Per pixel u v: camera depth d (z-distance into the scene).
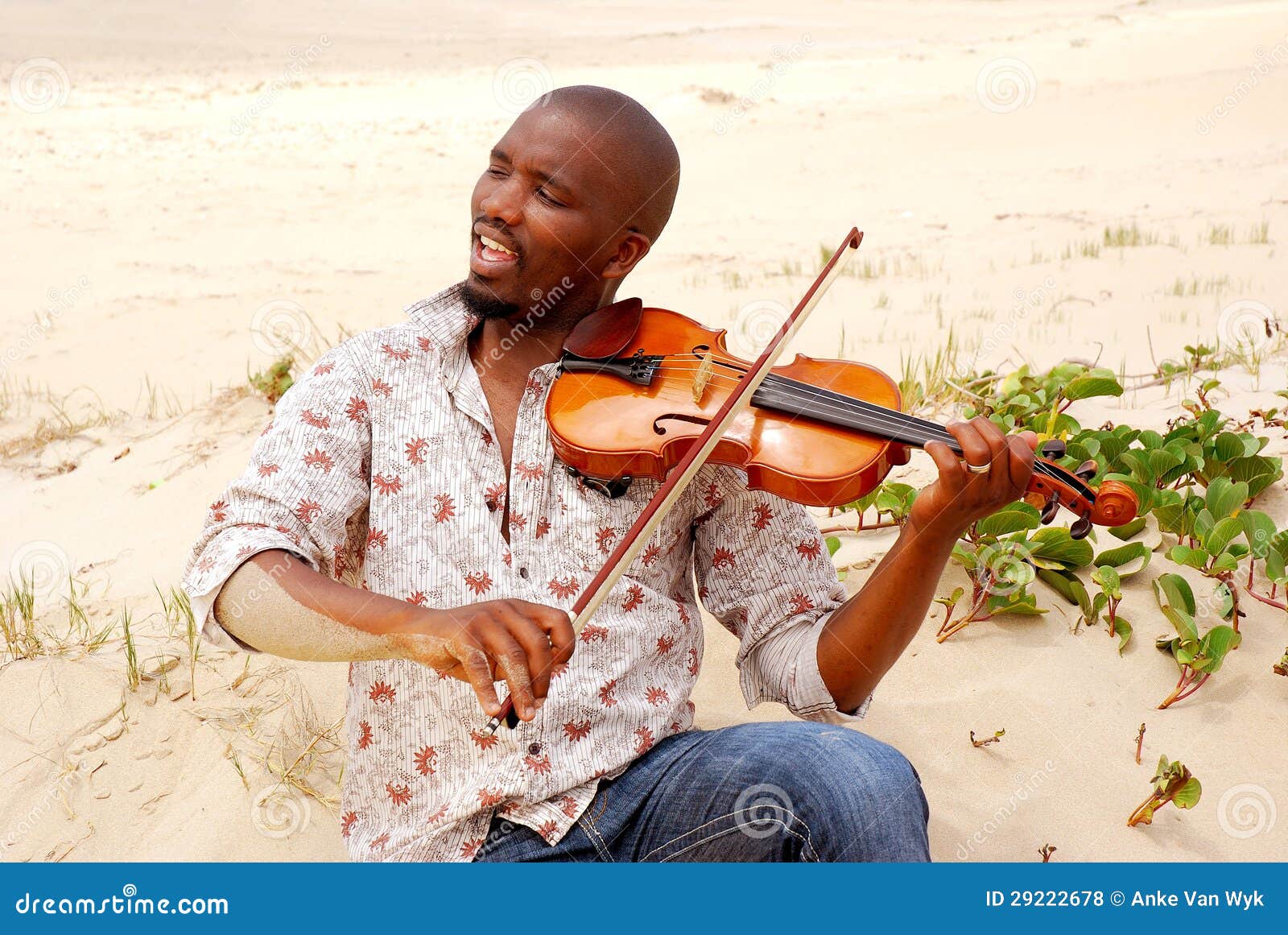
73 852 2.78
